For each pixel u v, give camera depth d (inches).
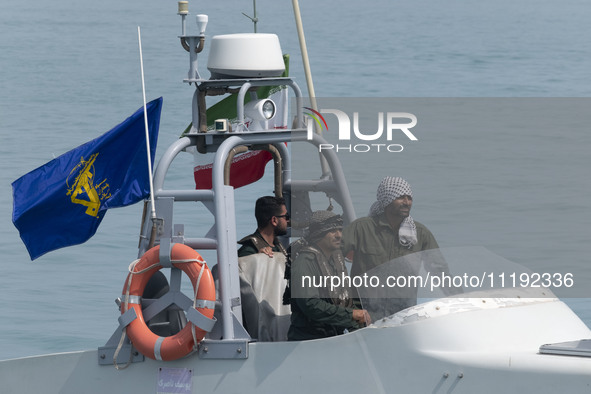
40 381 914.1
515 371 784.3
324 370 841.5
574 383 765.9
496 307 836.6
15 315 1424.7
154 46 6515.8
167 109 3230.8
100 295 1504.7
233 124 938.7
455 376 802.2
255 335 941.8
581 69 5142.7
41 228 999.0
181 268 874.8
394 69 4948.3
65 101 3986.2
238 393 860.0
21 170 2434.8
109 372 895.7
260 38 954.1
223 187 890.7
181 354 863.7
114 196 991.0
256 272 950.4
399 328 826.8
